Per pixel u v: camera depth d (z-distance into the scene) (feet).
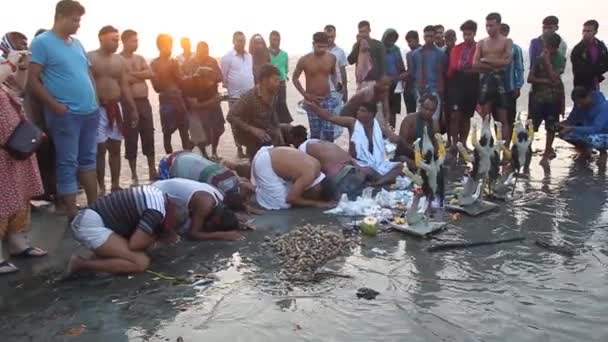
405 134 26.73
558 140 35.58
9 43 19.63
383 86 25.64
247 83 33.76
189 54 33.47
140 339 12.75
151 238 16.76
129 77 26.58
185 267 16.84
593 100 30.86
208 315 13.76
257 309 13.99
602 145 29.35
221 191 21.35
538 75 30.04
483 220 20.36
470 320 13.21
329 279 15.69
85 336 12.95
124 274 16.37
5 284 15.94
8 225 17.34
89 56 24.03
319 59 30.96
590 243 17.92
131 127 25.90
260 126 25.16
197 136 31.07
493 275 15.69
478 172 20.74
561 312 13.51
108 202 16.69
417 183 18.76
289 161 22.56
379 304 14.10
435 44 36.14
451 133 32.63
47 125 20.07
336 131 31.58
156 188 17.38
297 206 22.71
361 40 35.53
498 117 31.60
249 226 20.24
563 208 21.58
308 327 13.06
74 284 15.84
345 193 22.99
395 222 19.74
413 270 16.14
